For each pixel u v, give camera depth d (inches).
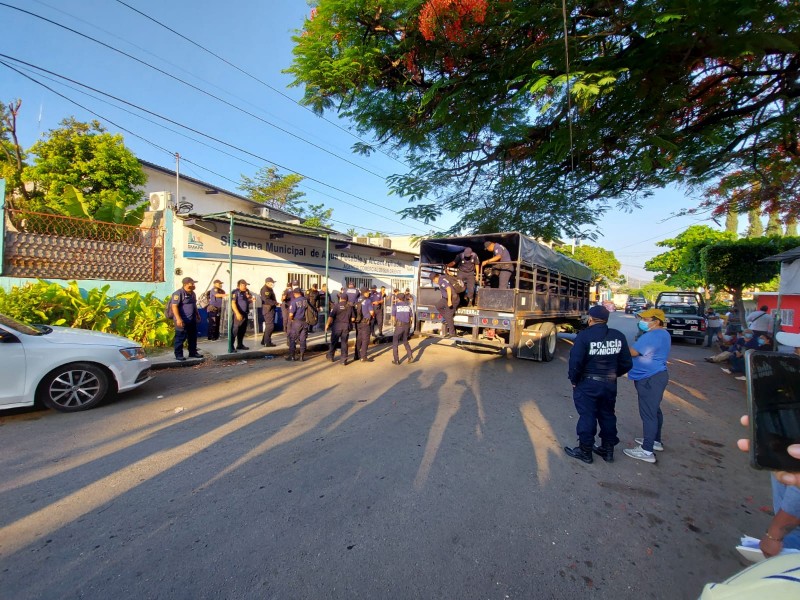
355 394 247.1
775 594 40.8
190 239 423.5
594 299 721.6
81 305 327.6
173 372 299.4
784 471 54.6
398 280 762.8
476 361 376.5
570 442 181.3
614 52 157.1
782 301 486.3
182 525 109.8
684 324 593.6
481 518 117.9
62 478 134.6
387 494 129.3
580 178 238.7
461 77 181.3
